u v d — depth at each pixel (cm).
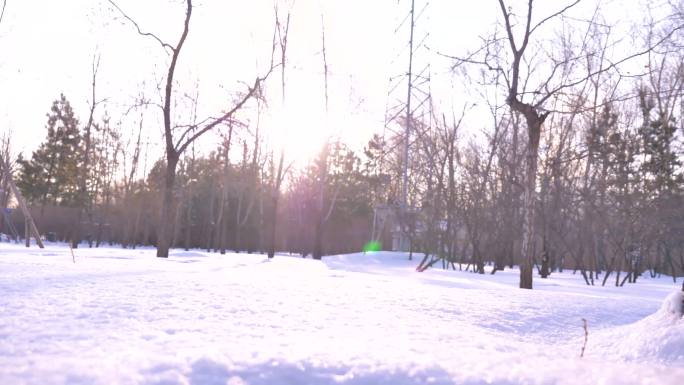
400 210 2630
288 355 353
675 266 3105
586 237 2445
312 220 5175
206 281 882
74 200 5306
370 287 962
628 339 584
